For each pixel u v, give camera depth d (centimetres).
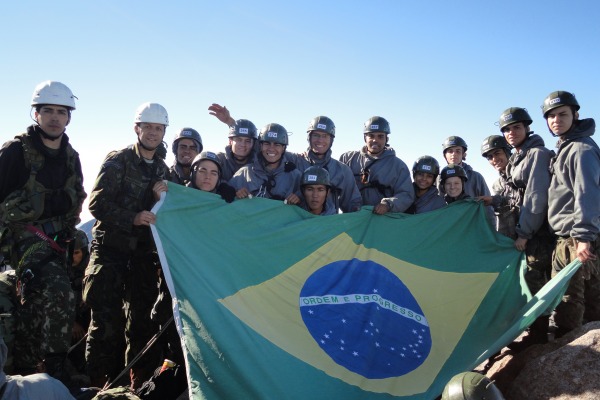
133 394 305
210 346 280
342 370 301
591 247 345
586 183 338
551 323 452
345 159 518
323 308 343
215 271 329
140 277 393
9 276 352
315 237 387
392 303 367
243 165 491
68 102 342
